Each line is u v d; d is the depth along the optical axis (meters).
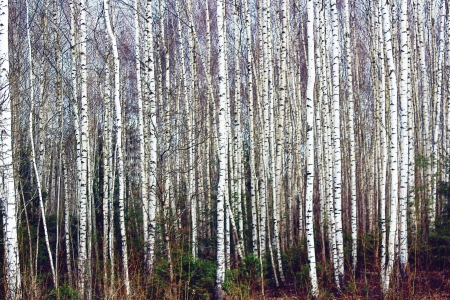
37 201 14.30
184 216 14.43
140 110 11.43
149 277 9.49
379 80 14.27
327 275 10.56
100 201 15.70
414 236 11.38
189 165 13.23
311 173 9.23
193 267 10.09
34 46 13.11
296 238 15.44
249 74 12.98
